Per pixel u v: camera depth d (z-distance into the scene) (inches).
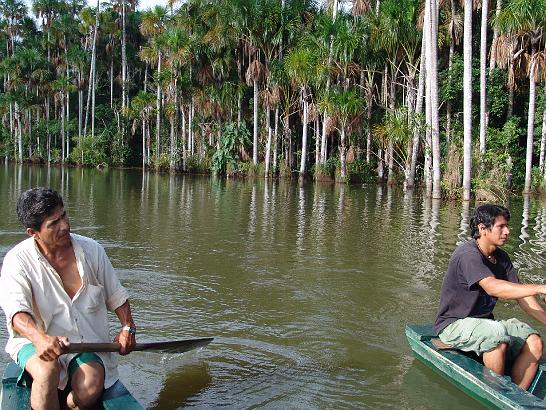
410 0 993.5
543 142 925.2
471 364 167.9
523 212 627.5
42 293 134.3
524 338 169.0
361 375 182.4
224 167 1338.6
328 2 1253.1
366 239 424.2
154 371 182.9
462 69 1025.5
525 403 145.2
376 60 1127.0
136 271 307.0
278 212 585.6
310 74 1111.0
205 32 1364.4
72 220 491.8
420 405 161.9
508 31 823.7
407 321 236.5
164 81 1465.3
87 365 131.2
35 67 2010.3
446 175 778.8
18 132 2095.2
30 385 135.0
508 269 178.5
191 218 522.9
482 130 836.0
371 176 1157.1
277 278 301.4
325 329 224.4
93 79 1887.3
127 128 1909.4
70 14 2223.2
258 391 170.4
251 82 1296.8
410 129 914.1
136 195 761.0
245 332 219.6
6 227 428.1
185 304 252.8
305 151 1176.2
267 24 1206.3
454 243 412.5
